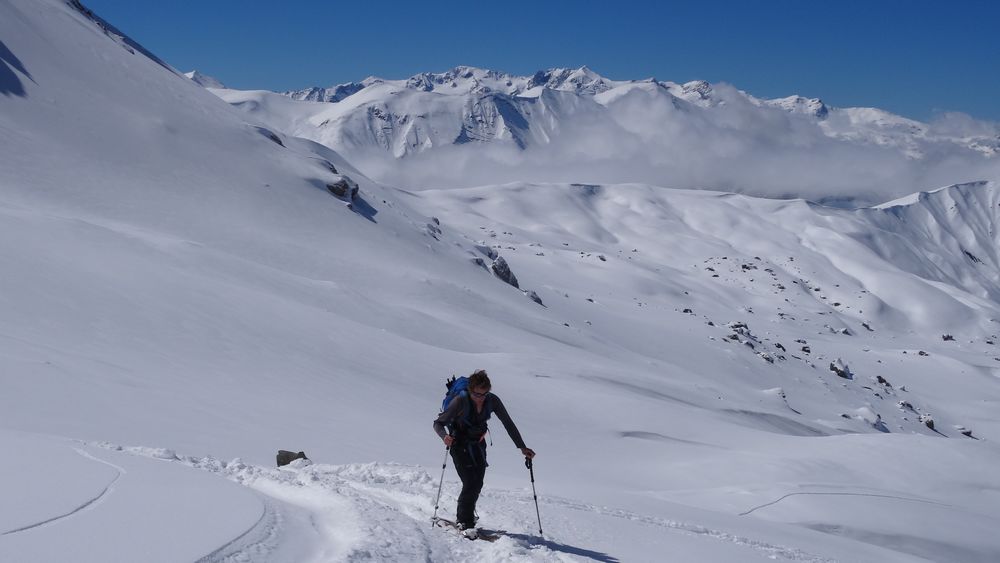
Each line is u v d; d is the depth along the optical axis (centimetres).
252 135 10400
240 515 548
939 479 2719
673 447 3161
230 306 3441
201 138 9456
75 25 10581
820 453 3038
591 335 9238
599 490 1694
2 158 6781
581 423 3431
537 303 11362
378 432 2134
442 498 944
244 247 7275
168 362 2428
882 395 13512
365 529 605
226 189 8600
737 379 11244
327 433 1923
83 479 594
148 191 7625
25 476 582
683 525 1161
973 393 15450
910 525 2098
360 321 5147
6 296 2577
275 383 2592
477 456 755
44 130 7700
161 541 447
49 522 457
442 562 597
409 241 10131
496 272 11719
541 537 778
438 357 4025
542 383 4084
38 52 9062
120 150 8212
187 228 7131
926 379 16262
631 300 17100
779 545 1288
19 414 1376
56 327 2427
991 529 2195
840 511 2117
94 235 4094
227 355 2775
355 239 9069
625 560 734
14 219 3809
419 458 1856
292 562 486
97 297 2909
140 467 692
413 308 6856
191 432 1552
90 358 2077
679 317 14875
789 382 12100
